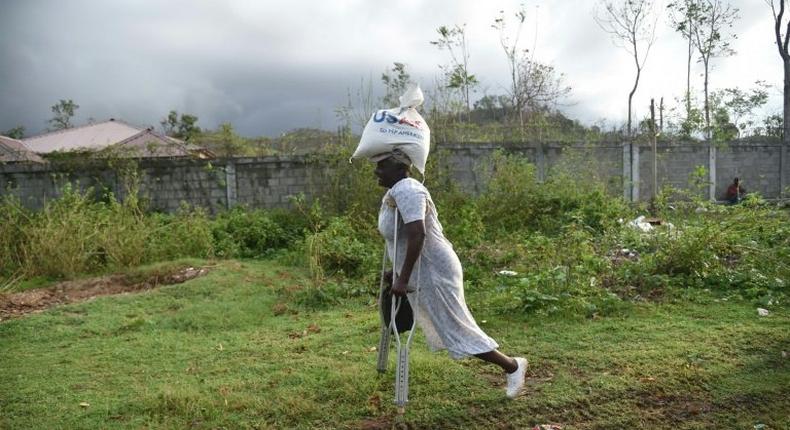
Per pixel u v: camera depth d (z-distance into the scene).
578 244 7.45
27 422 3.65
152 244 9.71
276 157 14.52
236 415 3.68
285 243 11.08
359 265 8.07
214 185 14.70
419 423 3.53
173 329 5.79
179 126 36.84
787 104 24.08
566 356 4.55
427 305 3.46
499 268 8.09
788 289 6.36
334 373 4.25
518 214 11.99
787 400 3.71
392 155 3.44
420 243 3.28
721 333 4.98
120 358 4.89
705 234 7.02
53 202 11.11
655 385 3.94
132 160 14.65
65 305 6.78
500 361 3.57
